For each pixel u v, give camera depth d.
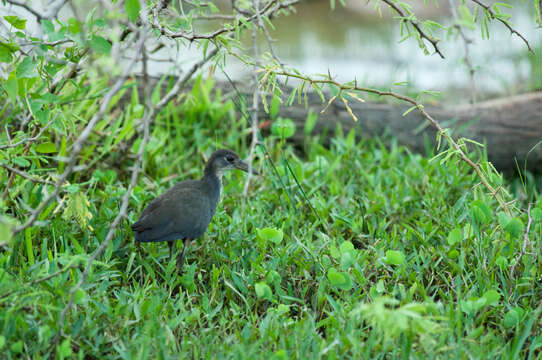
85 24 7.73
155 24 8.18
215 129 14.09
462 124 14.39
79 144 6.54
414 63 20.64
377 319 6.34
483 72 18.77
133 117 11.54
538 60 19.31
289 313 8.62
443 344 7.42
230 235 10.04
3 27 10.08
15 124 11.02
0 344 6.66
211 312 8.27
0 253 8.64
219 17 9.69
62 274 8.09
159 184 11.86
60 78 9.68
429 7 23.92
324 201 11.29
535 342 7.73
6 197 9.12
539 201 10.73
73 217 9.72
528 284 8.73
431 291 8.93
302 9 26.89
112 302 8.35
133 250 9.59
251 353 7.11
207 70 15.07
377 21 25.38
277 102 13.15
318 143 14.52
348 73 19.22
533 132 14.15
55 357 6.85
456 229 9.28
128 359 7.08
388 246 9.98
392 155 13.43
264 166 12.29
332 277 8.31
